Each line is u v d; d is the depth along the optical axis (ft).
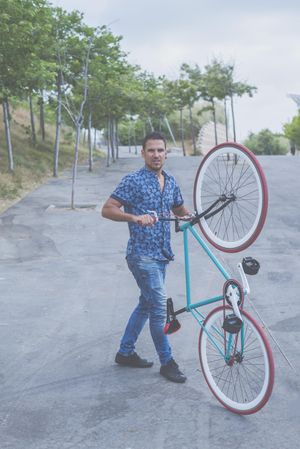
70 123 103.65
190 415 12.07
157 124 202.49
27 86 62.59
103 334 17.48
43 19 57.36
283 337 16.85
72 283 24.30
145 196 13.11
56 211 44.65
